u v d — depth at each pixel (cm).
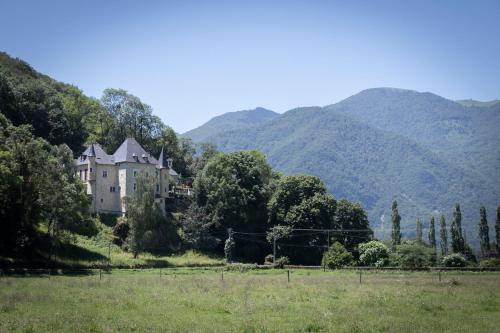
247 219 14412
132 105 17925
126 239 12181
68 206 9938
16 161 9725
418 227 17988
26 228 10088
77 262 10125
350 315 3909
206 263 11900
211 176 14688
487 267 11512
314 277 8031
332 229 14012
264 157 18438
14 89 15812
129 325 3428
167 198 15400
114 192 14300
